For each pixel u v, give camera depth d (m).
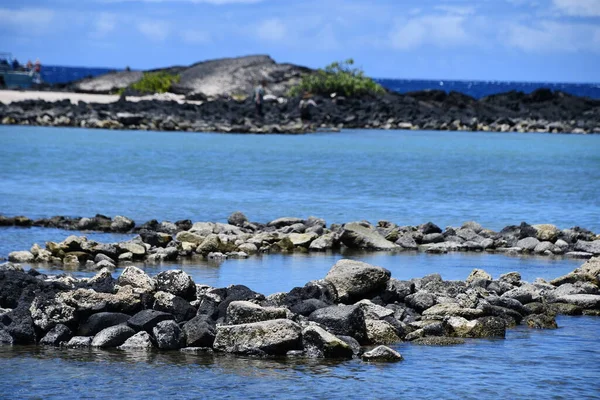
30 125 139.12
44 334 29.95
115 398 24.48
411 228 54.31
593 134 171.25
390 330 30.56
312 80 195.50
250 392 25.06
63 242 45.38
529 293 35.59
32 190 71.25
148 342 29.41
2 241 49.62
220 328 29.11
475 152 119.56
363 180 83.44
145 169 87.31
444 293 35.41
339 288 33.91
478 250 50.41
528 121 184.25
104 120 143.75
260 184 78.62
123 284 31.80
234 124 149.12
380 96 196.88
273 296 32.59
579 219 63.12
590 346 30.20
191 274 41.09
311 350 28.83
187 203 66.19
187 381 25.92
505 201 71.88
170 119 144.88
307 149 115.44
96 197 68.19
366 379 26.34
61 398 24.47
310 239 49.94
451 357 28.73
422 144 131.50
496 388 25.73
